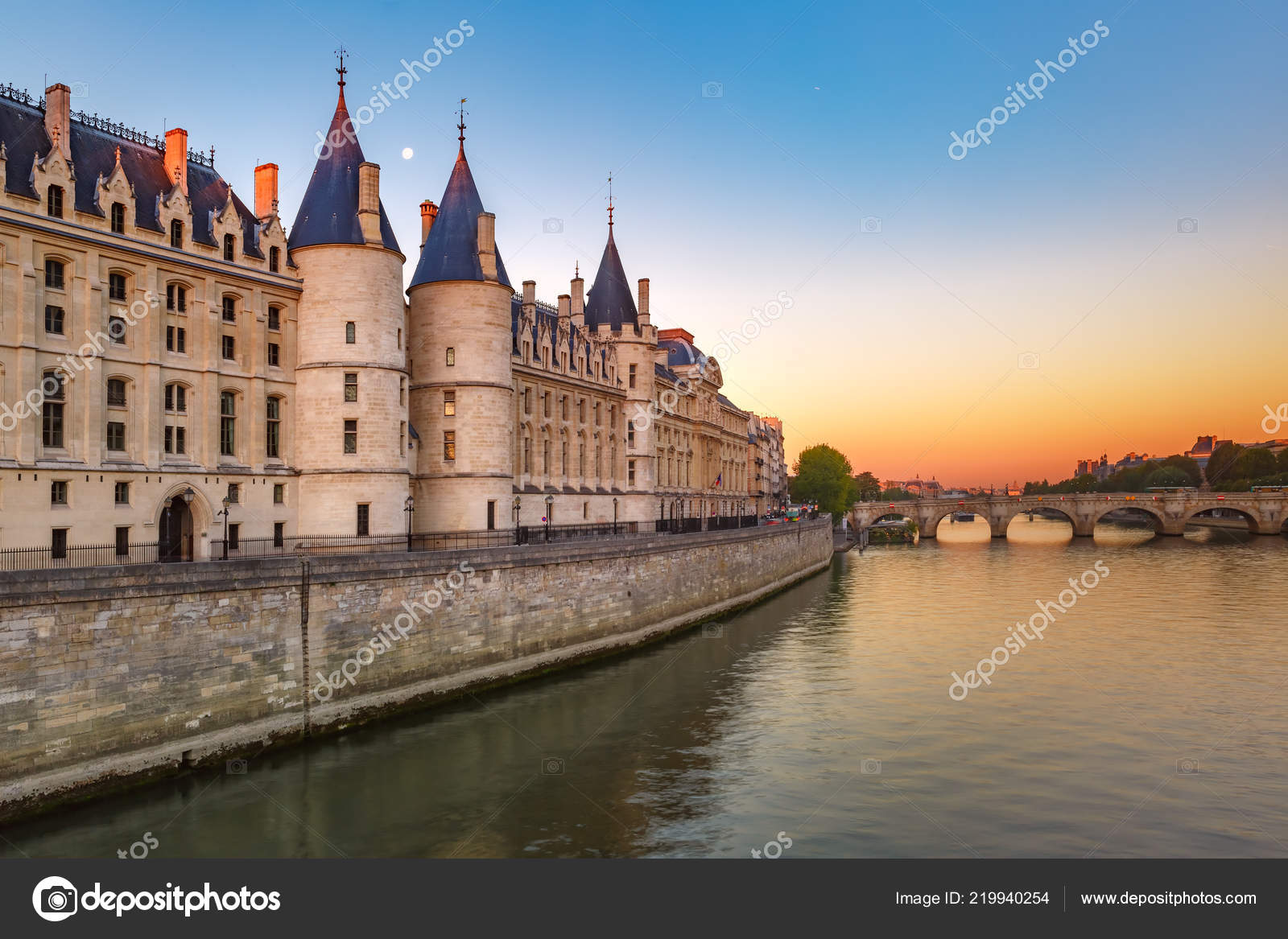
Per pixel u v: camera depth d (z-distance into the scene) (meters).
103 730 27.27
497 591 43.28
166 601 29.08
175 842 25.02
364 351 44.94
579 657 49.31
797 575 94.75
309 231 45.41
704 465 104.25
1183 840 26.91
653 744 35.03
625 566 54.31
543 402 66.75
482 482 53.78
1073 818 28.41
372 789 29.41
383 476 45.12
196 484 39.88
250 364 42.91
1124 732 37.06
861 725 37.88
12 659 25.12
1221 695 42.84
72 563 35.22
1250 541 144.00
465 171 57.00
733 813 28.25
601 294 81.44
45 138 37.81
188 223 40.25
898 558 125.19
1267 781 31.61
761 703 41.25
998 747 35.03
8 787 24.91
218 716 30.59
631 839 26.19
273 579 32.53
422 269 55.31
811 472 154.25
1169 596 75.94
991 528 166.50
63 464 34.91
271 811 27.30
